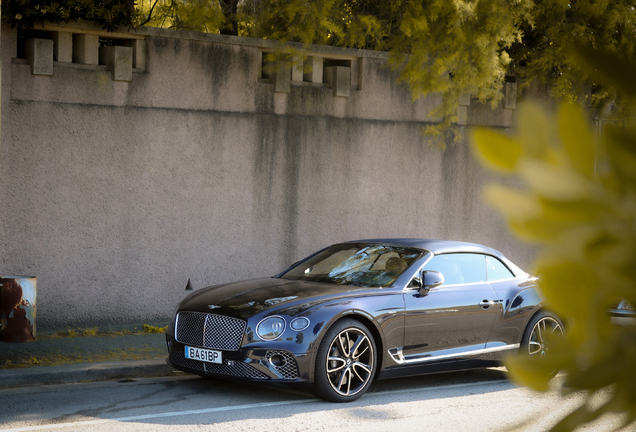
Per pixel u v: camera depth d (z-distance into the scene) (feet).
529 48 38.88
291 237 36.37
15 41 29.27
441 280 22.84
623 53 1.39
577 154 1.35
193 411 20.13
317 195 36.99
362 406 21.24
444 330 23.63
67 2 28.91
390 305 22.53
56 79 30.12
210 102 33.83
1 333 27.66
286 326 20.83
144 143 32.32
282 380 20.70
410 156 39.55
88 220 31.22
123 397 21.63
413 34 33.71
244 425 18.81
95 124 31.12
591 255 1.31
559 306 1.35
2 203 29.35
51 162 30.25
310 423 19.16
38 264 30.25
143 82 32.12
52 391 22.22
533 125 1.39
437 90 33.78
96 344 28.19
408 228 39.70
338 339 21.49
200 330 21.80
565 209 1.33
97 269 31.53
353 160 37.88
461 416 20.27
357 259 25.22
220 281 34.58
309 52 35.55
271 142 35.55
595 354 1.35
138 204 32.35
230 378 21.20
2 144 29.12
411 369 23.00
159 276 33.04
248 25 37.83
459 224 41.22
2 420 18.78
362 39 35.88
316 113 36.70
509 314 25.05
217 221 34.37
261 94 35.14
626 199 1.31
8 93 29.12
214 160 34.12
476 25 31.71
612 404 1.35
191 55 33.22
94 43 31.09
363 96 37.96
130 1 30.71
